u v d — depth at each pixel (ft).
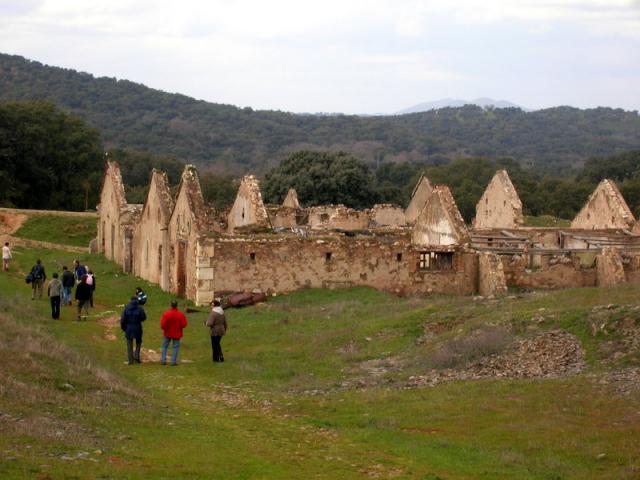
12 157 225.35
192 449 40.88
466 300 83.25
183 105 579.89
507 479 37.22
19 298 95.76
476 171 317.63
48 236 173.37
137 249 131.75
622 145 607.37
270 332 80.53
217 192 277.44
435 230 120.26
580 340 61.00
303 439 44.91
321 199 252.62
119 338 80.18
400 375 61.26
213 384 61.57
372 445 43.45
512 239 125.08
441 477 37.55
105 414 46.21
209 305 100.53
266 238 103.45
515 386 53.98
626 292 76.54
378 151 547.90
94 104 524.93
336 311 87.45
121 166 318.24
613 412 46.34
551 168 479.82
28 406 44.19
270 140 539.29
